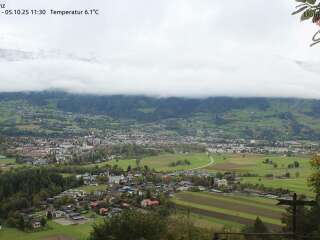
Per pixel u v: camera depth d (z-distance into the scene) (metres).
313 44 4.68
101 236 18.41
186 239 18.88
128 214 18.92
